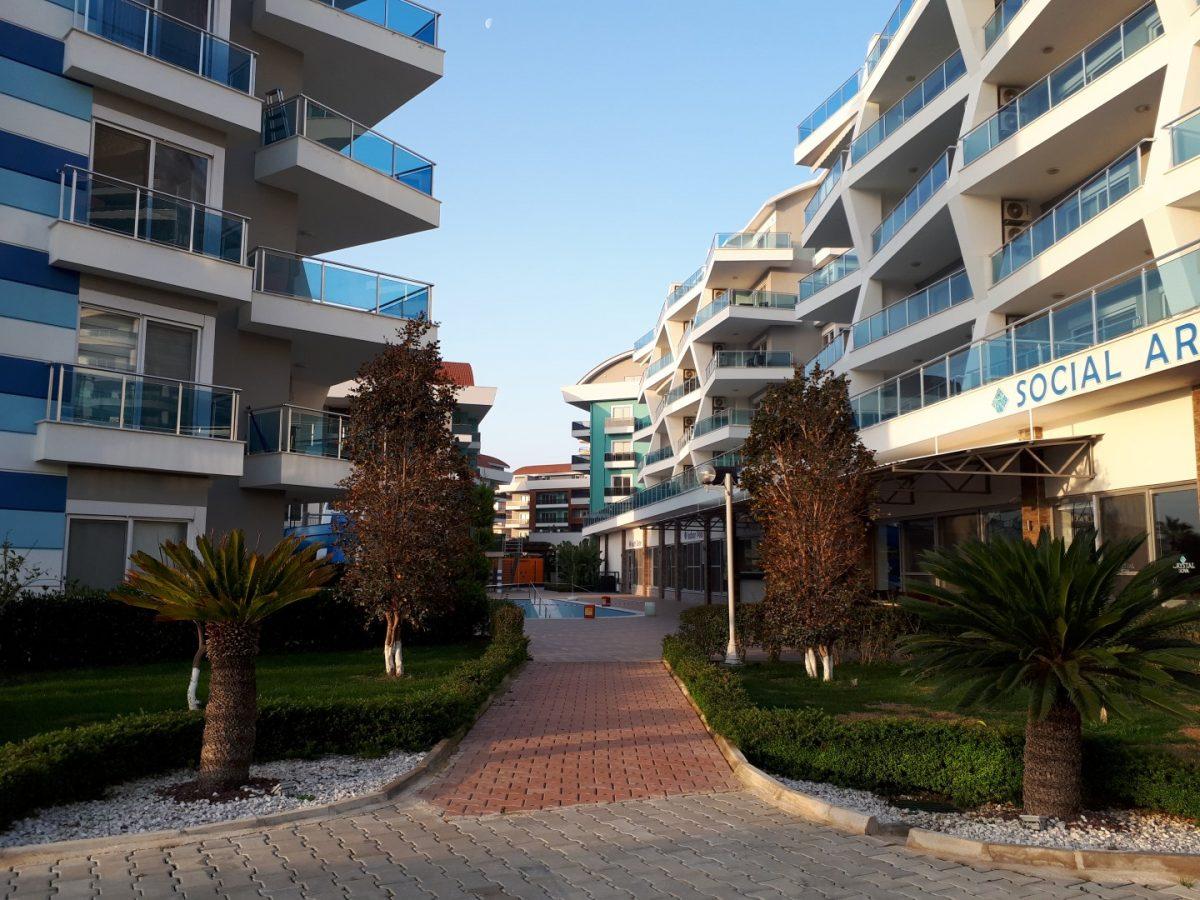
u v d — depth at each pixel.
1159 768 6.39
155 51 14.82
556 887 4.95
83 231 13.63
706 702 9.91
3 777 5.70
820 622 13.26
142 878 5.00
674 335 53.22
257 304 16.70
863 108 28.12
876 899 4.86
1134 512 14.35
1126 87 15.11
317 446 17.11
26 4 13.70
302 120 17.28
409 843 5.72
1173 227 13.42
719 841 5.85
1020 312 19.12
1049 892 5.03
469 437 53.09
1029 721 6.54
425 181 19.95
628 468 77.19
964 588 6.75
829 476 13.76
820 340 41.44
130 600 7.14
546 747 8.77
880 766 7.22
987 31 19.95
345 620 16.47
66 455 13.23
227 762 6.79
